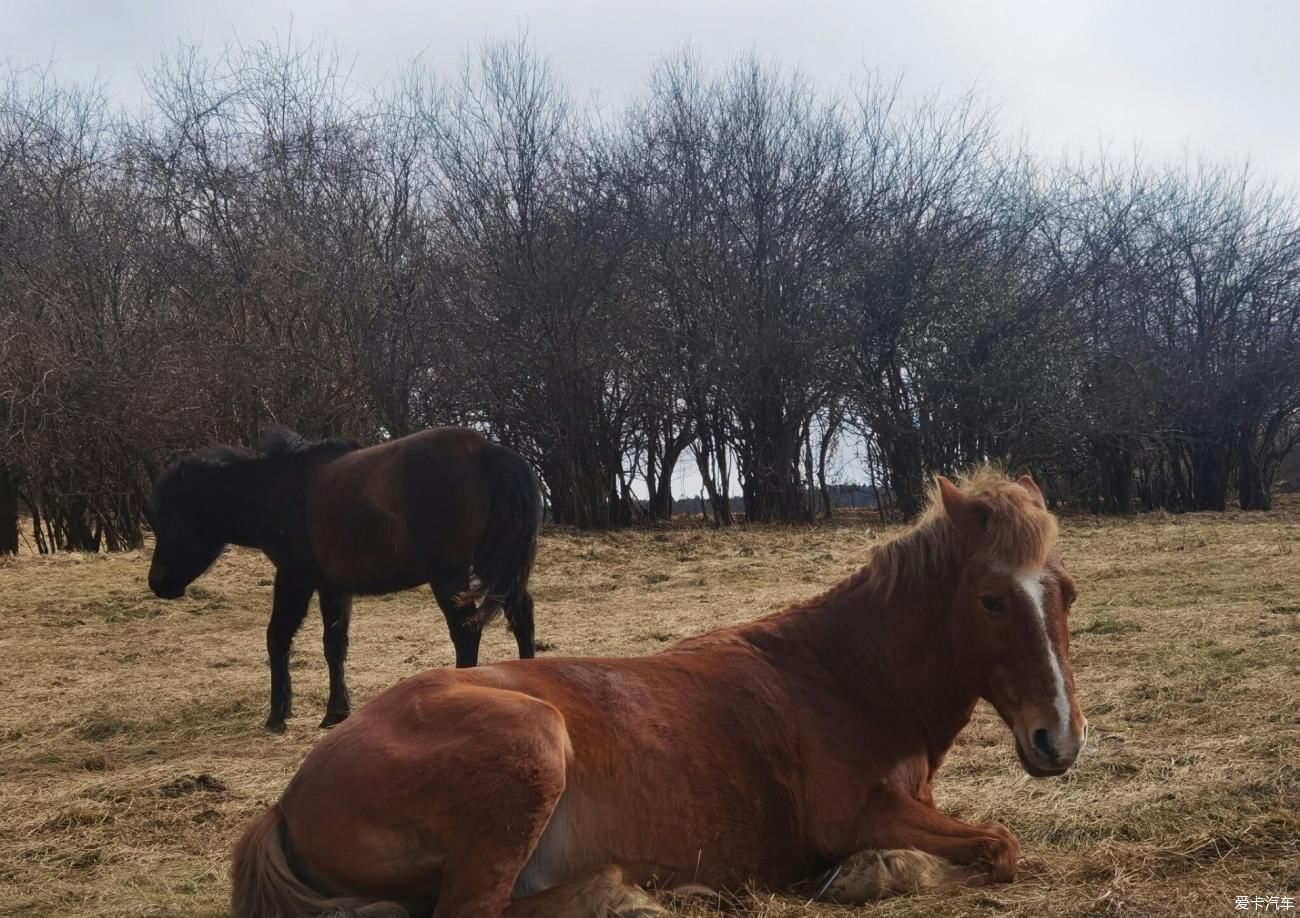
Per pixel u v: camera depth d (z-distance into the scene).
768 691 4.24
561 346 25.95
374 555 8.24
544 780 3.49
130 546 22.23
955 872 4.02
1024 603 3.97
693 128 27.25
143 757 7.26
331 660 8.45
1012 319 26.56
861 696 4.40
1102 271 29.28
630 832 3.76
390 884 3.54
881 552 4.57
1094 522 24.70
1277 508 31.22
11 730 8.08
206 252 24.53
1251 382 30.31
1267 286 31.38
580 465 26.70
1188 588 11.96
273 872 3.56
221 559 17.89
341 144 26.12
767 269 26.70
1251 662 7.83
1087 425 27.06
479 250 26.25
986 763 5.84
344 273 24.72
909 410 27.12
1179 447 31.83
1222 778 5.13
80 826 5.44
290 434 8.83
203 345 22.95
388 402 24.66
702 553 19.30
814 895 4.03
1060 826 4.69
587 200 26.33
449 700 3.69
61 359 20.88
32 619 13.38
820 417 28.27
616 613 13.35
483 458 8.23
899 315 26.39
